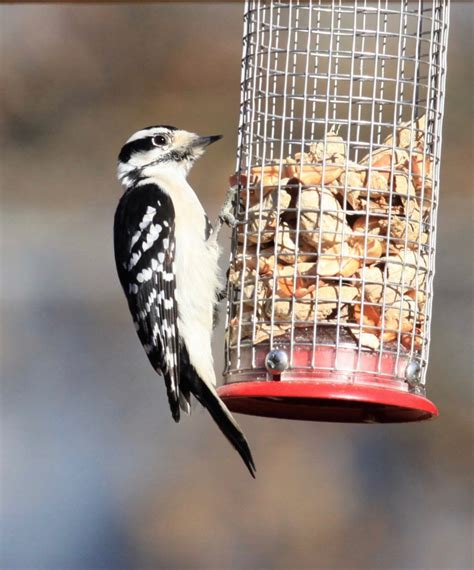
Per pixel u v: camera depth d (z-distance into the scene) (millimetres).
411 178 8719
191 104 15227
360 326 8406
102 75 15500
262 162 9023
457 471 14875
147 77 15398
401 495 14883
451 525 14781
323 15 11742
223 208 9445
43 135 15688
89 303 15758
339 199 8648
